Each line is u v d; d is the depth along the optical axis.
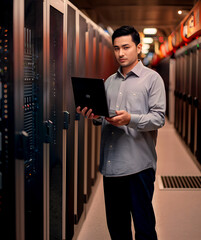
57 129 2.52
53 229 2.45
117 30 2.21
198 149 5.67
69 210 2.88
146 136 2.32
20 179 1.76
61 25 2.49
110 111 2.26
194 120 6.07
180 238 3.18
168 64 11.69
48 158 2.22
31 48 2.08
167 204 4.02
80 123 3.36
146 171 2.33
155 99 2.22
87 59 3.63
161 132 9.41
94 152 4.51
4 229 1.75
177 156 6.56
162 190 4.51
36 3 1.94
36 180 2.18
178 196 4.29
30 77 2.10
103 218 3.58
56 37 2.48
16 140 1.69
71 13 2.79
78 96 2.14
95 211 3.76
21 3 1.69
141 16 7.91
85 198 3.87
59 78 2.53
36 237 2.17
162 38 11.49
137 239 2.33
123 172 2.26
